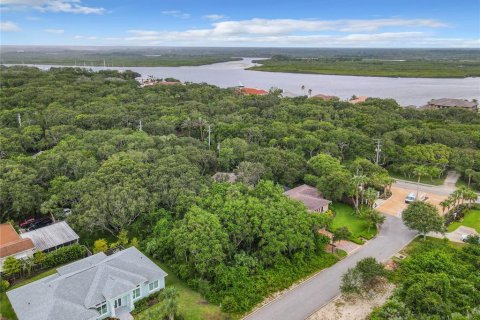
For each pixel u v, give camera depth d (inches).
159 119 4065.0
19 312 1354.6
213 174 3009.4
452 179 3107.8
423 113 4709.6
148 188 2201.0
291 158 2864.2
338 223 2327.8
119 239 1943.9
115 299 1444.4
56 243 1915.6
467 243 2038.6
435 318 1270.9
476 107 5502.0
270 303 1574.8
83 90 5698.8
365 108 4734.3
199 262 1626.5
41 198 2257.6
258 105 5157.5
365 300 1595.7
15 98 4798.2
